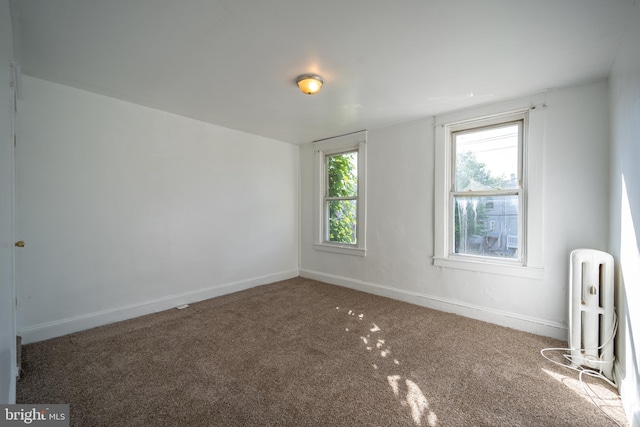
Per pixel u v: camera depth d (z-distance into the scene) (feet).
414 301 10.96
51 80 7.80
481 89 8.26
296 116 10.76
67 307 8.20
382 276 12.03
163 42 6.07
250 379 5.98
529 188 8.50
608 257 6.29
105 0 4.78
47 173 7.84
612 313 6.19
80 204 8.42
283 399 5.35
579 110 7.80
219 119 11.11
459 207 10.19
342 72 7.34
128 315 9.32
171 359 6.77
